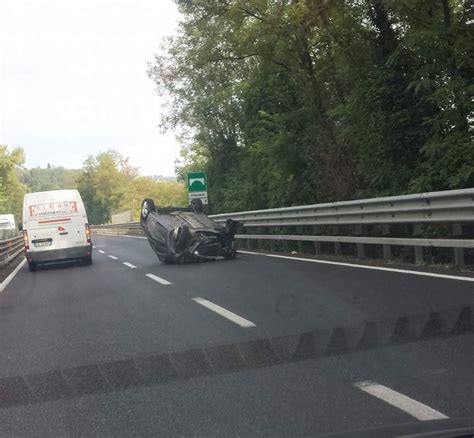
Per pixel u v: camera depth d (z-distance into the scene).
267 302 8.63
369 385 4.83
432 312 7.06
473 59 11.98
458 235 10.35
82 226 17.75
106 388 5.23
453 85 11.53
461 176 11.18
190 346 6.44
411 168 13.29
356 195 15.20
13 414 4.70
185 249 14.81
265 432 4.03
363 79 13.79
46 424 4.45
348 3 14.05
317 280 10.26
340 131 15.16
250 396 4.77
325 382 4.99
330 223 13.59
